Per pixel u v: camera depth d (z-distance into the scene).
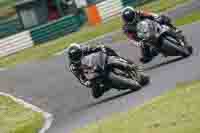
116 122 39.28
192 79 47.56
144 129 34.34
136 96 50.22
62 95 67.69
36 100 69.88
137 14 60.44
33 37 136.75
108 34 116.50
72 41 122.88
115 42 100.50
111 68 54.00
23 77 89.75
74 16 140.38
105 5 141.38
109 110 49.22
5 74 97.81
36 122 57.56
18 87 82.06
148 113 37.75
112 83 53.69
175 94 40.41
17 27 162.50
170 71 55.56
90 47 55.16
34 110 64.62
